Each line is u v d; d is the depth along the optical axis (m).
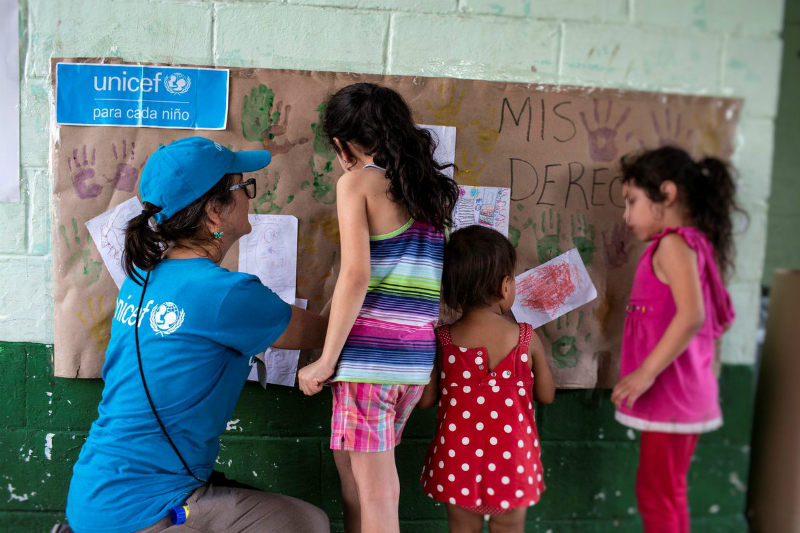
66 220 1.69
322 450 1.78
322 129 1.70
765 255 2.08
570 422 1.85
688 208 1.81
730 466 1.93
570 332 1.82
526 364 1.56
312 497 1.79
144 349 1.25
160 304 1.26
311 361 1.74
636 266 1.82
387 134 1.42
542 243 1.80
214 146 1.35
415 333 1.43
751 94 1.84
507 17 1.73
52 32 1.65
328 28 1.69
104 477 1.20
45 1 1.64
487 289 1.53
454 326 1.58
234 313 1.26
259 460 1.77
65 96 1.66
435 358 1.62
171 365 1.24
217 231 1.36
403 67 1.72
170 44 1.67
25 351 1.72
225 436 1.76
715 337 1.86
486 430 1.52
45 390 1.73
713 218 1.83
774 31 1.83
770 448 1.90
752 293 1.88
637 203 1.81
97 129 1.68
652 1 1.78
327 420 1.77
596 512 1.88
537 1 1.74
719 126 1.83
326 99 1.70
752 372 1.90
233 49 1.68
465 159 1.75
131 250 1.28
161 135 1.69
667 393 1.84
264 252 1.73
